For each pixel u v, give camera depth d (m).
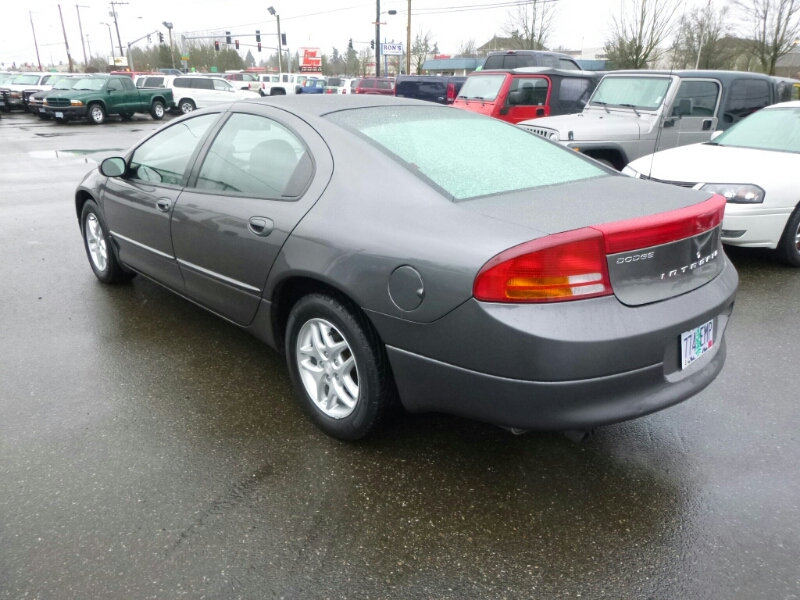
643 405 2.27
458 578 2.10
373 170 2.62
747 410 3.14
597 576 2.12
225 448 2.81
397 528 2.33
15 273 5.23
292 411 3.13
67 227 6.90
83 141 16.39
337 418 2.82
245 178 3.16
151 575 2.10
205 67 74.25
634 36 26.11
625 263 2.19
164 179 3.77
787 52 26.14
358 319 2.59
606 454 2.78
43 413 3.08
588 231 2.11
